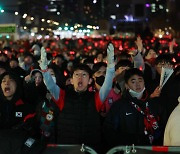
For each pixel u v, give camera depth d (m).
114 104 5.47
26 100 6.37
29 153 4.38
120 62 7.46
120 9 52.91
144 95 5.59
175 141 4.70
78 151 4.46
